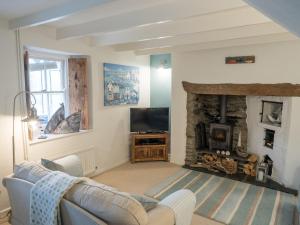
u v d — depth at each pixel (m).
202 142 4.70
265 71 3.54
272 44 3.44
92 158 3.89
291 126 3.41
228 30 2.97
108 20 2.64
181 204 1.87
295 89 3.31
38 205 1.80
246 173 4.06
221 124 4.40
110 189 1.65
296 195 3.30
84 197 1.61
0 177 2.72
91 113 3.89
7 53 2.68
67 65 3.73
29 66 3.15
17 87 2.81
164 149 4.73
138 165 4.55
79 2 2.03
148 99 5.13
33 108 2.81
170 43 3.51
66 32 3.09
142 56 4.85
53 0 2.05
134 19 2.44
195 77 4.25
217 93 4.04
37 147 3.08
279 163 3.67
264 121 4.02
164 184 3.68
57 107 3.71
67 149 3.49
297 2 0.98
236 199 3.20
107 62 4.06
